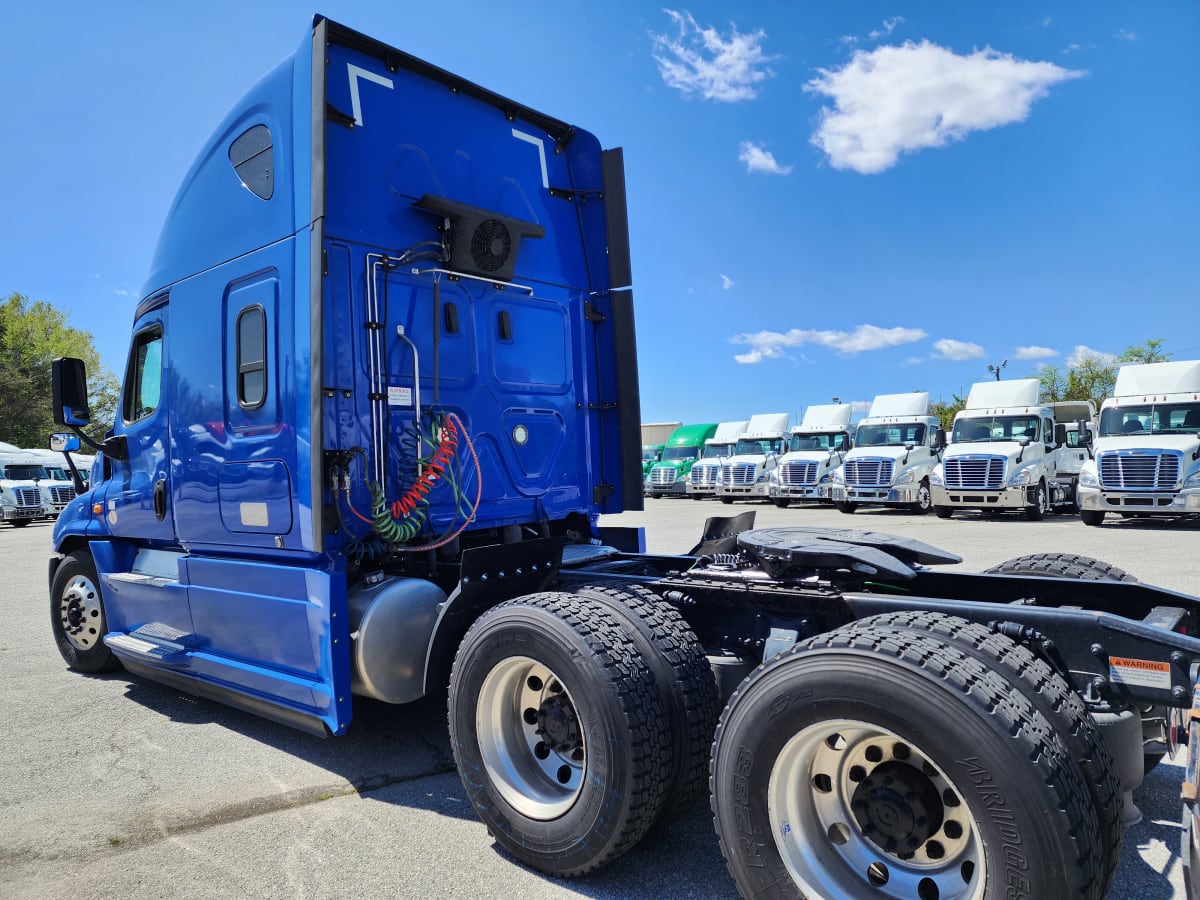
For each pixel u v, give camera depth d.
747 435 26.84
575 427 4.79
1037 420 17.98
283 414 3.68
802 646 2.35
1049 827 1.88
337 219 3.68
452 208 3.98
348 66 3.81
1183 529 14.55
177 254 4.52
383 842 3.09
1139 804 3.24
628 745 2.58
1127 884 2.65
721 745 2.44
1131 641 2.41
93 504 5.38
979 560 10.20
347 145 3.76
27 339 49.31
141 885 2.78
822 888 2.27
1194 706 1.97
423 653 3.62
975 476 17.62
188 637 4.37
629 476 4.90
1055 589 3.29
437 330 3.95
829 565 3.06
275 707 3.84
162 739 4.30
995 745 1.94
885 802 2.20
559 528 4.86
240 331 3.97
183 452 4.41
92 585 5.64
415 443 3.88
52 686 5.42
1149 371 16.11
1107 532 14.20
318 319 3.42
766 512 21.95
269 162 3.84
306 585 3.56
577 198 4.96
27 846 3.10
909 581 3.51
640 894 2.68
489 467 4.23
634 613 2.92
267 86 3.89
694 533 14.69
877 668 2.13
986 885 1.98
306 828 3.22
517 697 3.05
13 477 27.08
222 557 4.20
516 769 2.98
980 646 2.20
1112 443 15.41
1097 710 2.39
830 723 2.21
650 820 2.66
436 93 4.20
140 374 4.99
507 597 3.48
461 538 4.28
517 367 4.43
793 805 2.34
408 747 4.11
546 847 2.77
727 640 3.28
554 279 4.73
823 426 23.91
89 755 4.07
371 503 3.65
